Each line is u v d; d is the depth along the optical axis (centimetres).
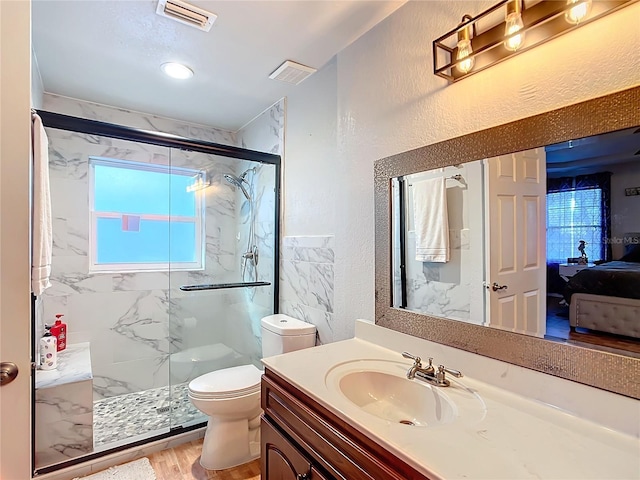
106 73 212
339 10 152
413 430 85
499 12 112
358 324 165
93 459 182
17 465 94
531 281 102
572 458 74
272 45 181
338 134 183
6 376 92
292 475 112
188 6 151
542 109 101
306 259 218
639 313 82
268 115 267
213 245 284
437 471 69
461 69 120
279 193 248
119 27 166
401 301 145
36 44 180
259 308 262
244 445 189
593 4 89
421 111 138
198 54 191
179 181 276
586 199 91
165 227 287
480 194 116
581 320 92
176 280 263
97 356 255
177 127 295
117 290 263
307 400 109
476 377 116
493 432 84
